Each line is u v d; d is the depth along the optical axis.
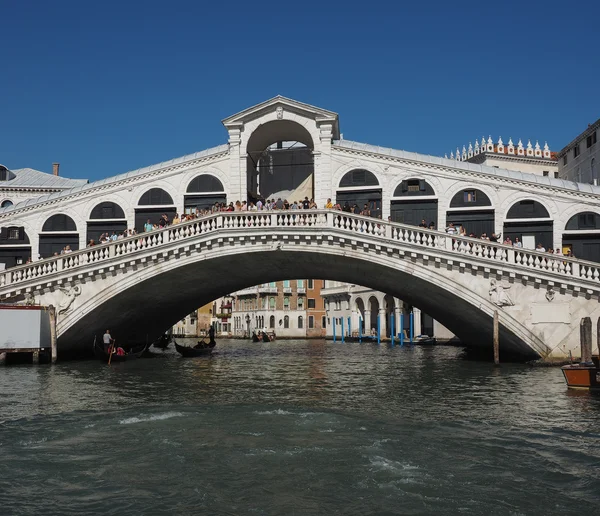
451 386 19.14
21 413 14.03
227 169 29.58
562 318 23.11
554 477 9.27
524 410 14.53
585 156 43.44
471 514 7.91
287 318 73.19
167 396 17.08
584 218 27.42
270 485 8.91
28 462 9.95
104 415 13.62
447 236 23.66
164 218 27.92
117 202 30.56
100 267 25.14
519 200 27.84
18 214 31.22
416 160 28.50
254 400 16.30
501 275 23.36
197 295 32.84
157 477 9.24
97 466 9.75
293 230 24.16
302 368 26.77
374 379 21.62
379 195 28.64
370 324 63.56
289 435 11.69
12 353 26.59
